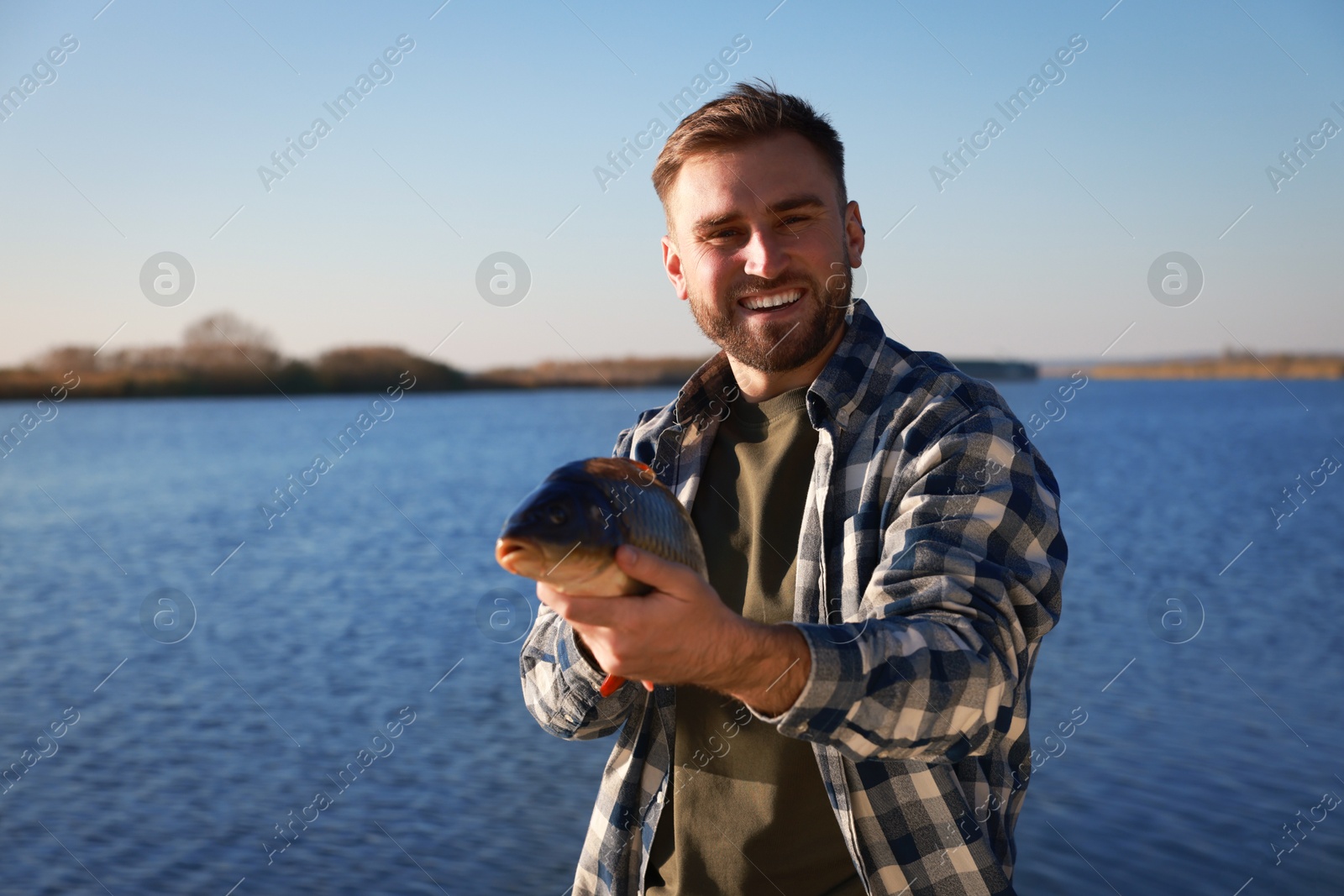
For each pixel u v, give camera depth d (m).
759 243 2.22
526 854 8.45
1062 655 14.40
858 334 2.28
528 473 43.28
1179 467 42.03
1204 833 8.36
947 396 2.04
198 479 45.66
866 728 1.54
